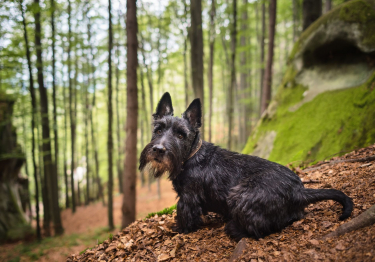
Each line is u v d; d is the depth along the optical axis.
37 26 2.75
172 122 0.78
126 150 2.02
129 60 1.97
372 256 0.47
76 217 4.52
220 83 6.59
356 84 1.34
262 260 0.56
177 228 0.79
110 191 3.15
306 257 0.53
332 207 0.70
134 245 0.77
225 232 0.72
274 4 2.34
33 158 2.82
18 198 4.25
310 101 1.54
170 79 6.40
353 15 1.33
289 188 0.64
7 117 3.49
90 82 4.58
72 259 0.83
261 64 3.77
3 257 2.71
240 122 5.62
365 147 1.07
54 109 3.39
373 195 0.68
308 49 1.60
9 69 2.48
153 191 5.12
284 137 1.55
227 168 0.71
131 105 1.99
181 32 3.62
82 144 6.35
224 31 2.94
